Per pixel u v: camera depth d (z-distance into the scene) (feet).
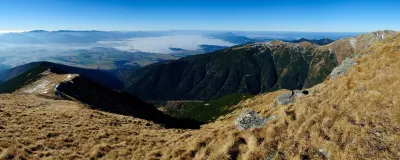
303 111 57.41
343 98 58.85
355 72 74.74
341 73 91.91
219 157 54.03
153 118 364.58
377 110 48.39
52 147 74.08
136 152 74.69
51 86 288.92
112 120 124.57
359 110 50.37
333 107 55.57
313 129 50.16
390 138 41.11
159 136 98.22
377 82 58.18
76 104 190.80
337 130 47.44
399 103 46.78
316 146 46.42
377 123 45.24
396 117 44.32
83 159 68.69
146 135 98.22
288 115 58.70
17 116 102.58
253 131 58.85
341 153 42.32
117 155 72.49
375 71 67.10
